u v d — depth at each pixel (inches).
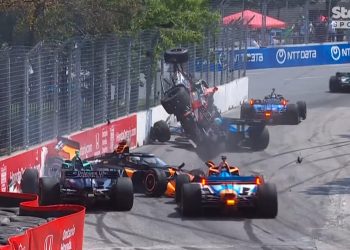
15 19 4562.0
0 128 2888.8
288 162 3905.0
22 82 3046.3
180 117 3973.9
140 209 2780.5
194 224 2571.4
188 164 3831.2
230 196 2628.0
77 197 2711.6
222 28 5807.1
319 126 5054.1
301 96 6427.2
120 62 4104.3
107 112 3978.8
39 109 3213.6
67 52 3516.2
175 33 4936.0
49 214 1818.4
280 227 2556.6
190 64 5103.3
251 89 6820.9
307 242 2363.4
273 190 2652.6
